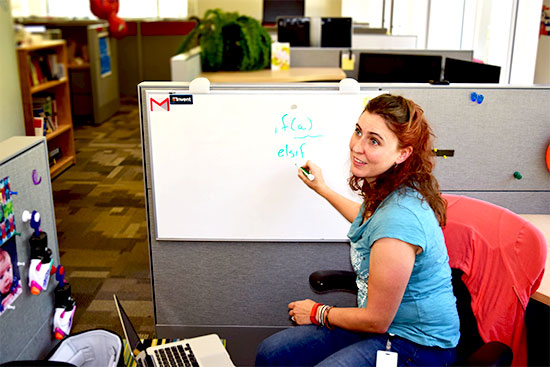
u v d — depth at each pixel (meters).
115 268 3.05
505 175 1.91
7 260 1.29
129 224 3.69
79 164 5.05
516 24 3.31
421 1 5.66
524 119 1.85
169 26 8.55
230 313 2.02
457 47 5.27
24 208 1.39
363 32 5.54
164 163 1.83
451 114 1.83
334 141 1.80
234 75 3.48
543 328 1.87
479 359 1.19
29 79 4.20
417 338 1.33
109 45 7.11
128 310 2.60
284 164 1.82
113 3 7.20
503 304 1.39
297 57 4.29
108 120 6.96
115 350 1.58
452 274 1.52
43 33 6.07
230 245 1.93
